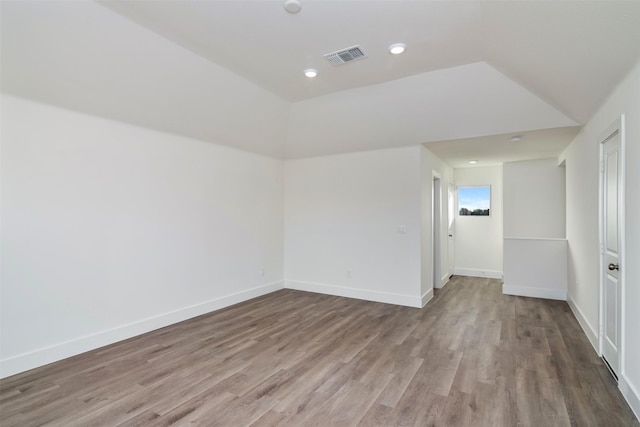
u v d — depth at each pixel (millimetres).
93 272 3234
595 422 2096
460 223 7023
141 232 3658
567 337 3533
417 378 2660
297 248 5789
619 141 2492
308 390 2482
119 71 2986
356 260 5176
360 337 3545
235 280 4879
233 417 2152
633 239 2273
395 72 3553
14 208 2729
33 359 2814
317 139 5113
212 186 4516
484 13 2461
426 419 2131
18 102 2730
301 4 2412
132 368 2826
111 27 2621
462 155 5480
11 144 2703
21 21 2316
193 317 4211
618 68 2283
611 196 2775
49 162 2924
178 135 4047
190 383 2582
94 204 3242
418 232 4656
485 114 3799
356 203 5172
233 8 2471
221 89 3783
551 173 5820
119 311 3447
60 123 2990
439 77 3561
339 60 3293
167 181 3930
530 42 2500
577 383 2568
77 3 2371
